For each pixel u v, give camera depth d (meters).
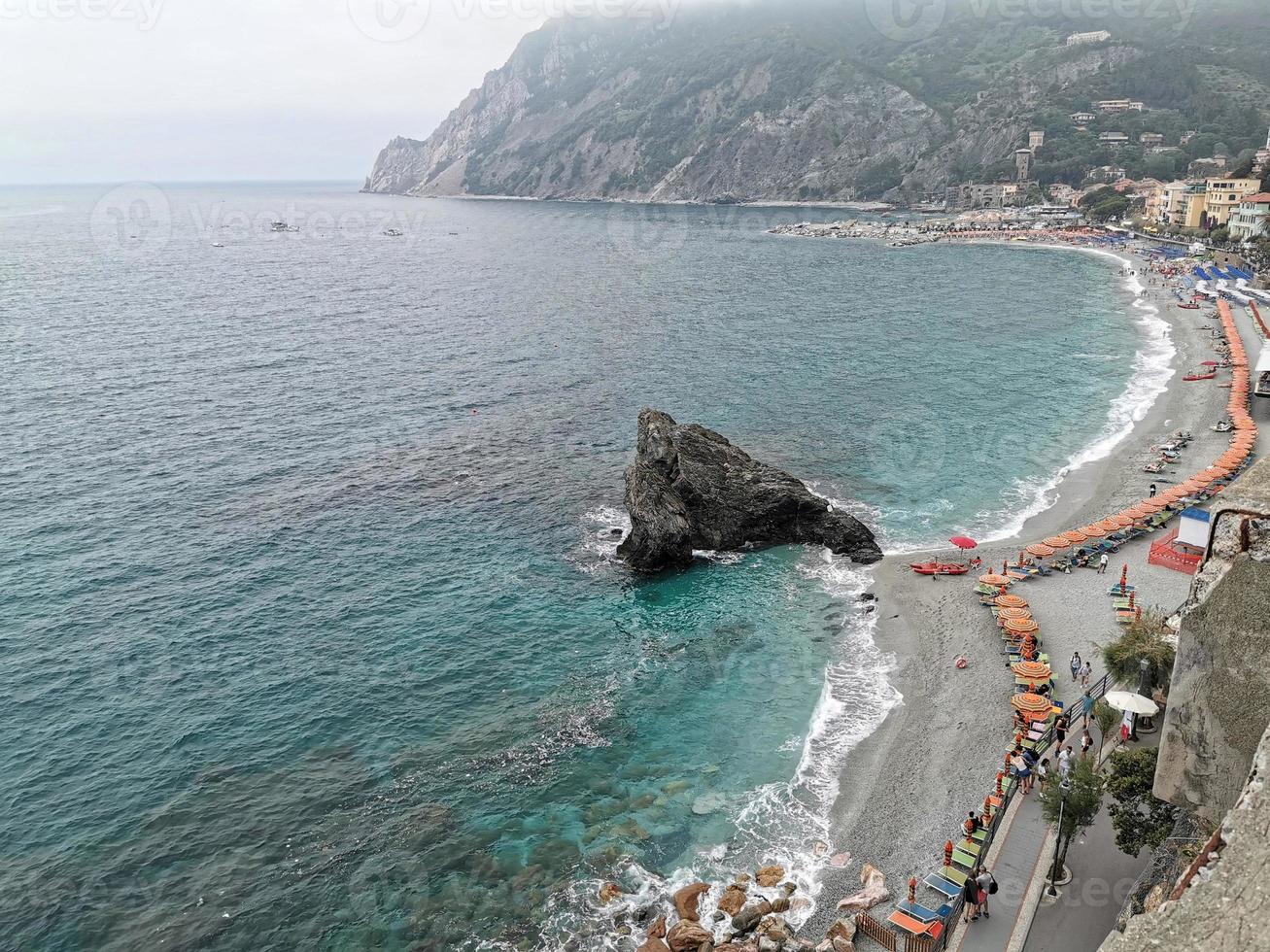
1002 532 53.38
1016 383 87.69
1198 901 7.80
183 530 53.91
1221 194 180.00
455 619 44.22
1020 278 160.62
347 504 58.28
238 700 37.44
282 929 26.16
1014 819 27.41
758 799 31.31
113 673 39.25
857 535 51.41
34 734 35.00
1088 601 43.69
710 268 188.38
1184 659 14.05
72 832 29.94
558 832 29.98
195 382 89.31
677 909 26.36
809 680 38.84
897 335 112.75
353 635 42.66
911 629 42.62
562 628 43.53
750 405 81.75
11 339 108.81
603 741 34.78
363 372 95.00
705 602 45.91
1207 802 14.06
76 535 52.91
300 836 29.78
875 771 32.50
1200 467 61.25
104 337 111.94
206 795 31.80
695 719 36.12
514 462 66.50
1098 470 62.53
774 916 25.84
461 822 30.44
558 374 94.50
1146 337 106.19
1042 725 33.28
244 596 46.16
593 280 173.25
